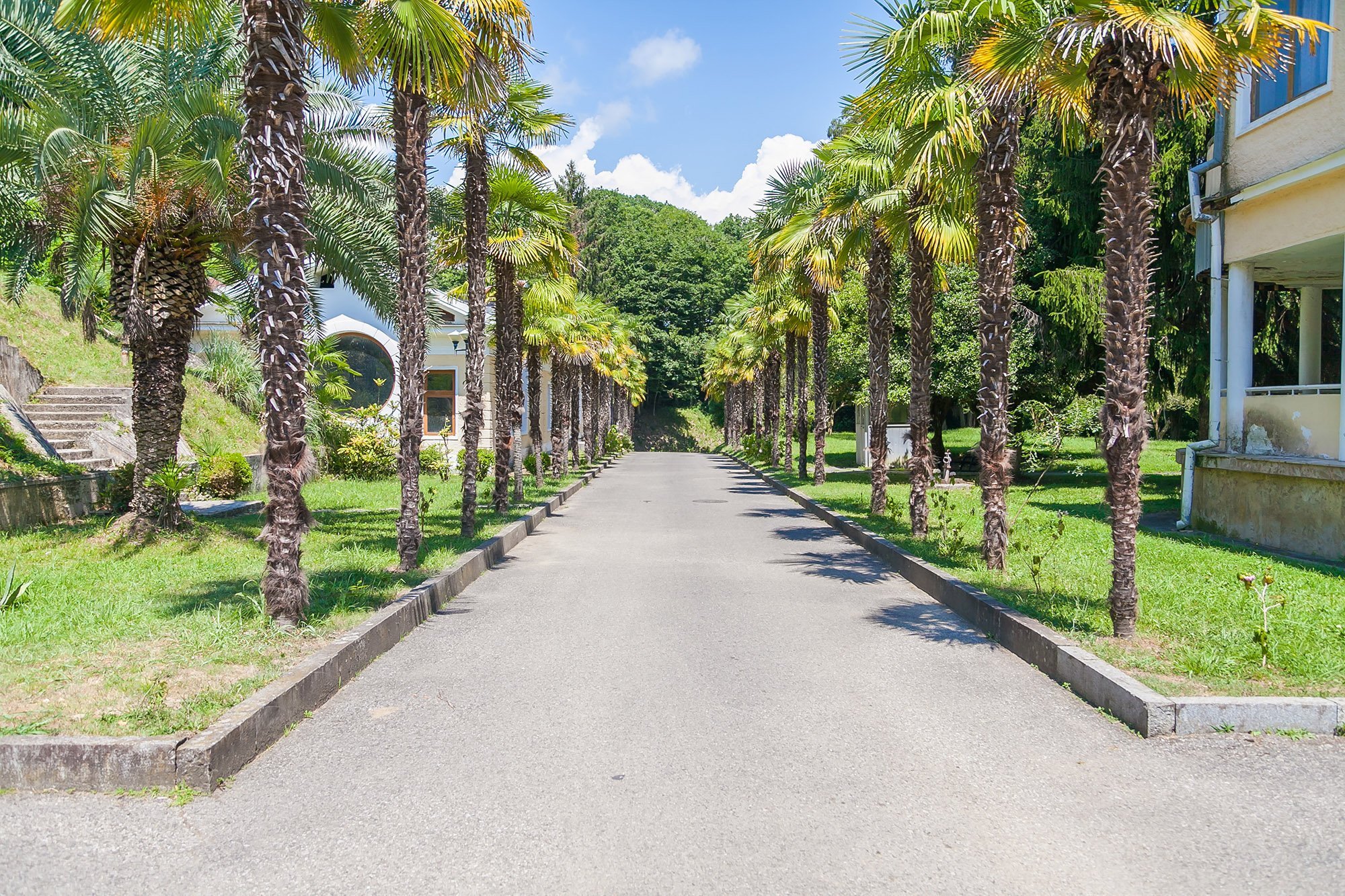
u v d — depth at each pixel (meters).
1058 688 6.01
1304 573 9.12
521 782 4.43
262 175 6.76
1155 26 6.16
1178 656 5.96
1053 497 19.05
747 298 42.28
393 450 24.20
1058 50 6.88
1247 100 12.08
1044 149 20.30
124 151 10.86
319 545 11.60
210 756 4.32
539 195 15.62
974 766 4.63
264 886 3.44
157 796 4.25
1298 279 13.68
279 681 5.38
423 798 4.25
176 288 11.33
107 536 11.23
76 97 11.08
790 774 4.52
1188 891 3.39
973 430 41.47
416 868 3.57
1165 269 18.86
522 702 5.70
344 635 6.56
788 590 9.66
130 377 21.22
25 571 9.33
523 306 19.91
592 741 5.00
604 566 11.45
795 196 18.78
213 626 6.56
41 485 12.55
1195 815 4.04
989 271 9.94
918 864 3.60
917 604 8.92
